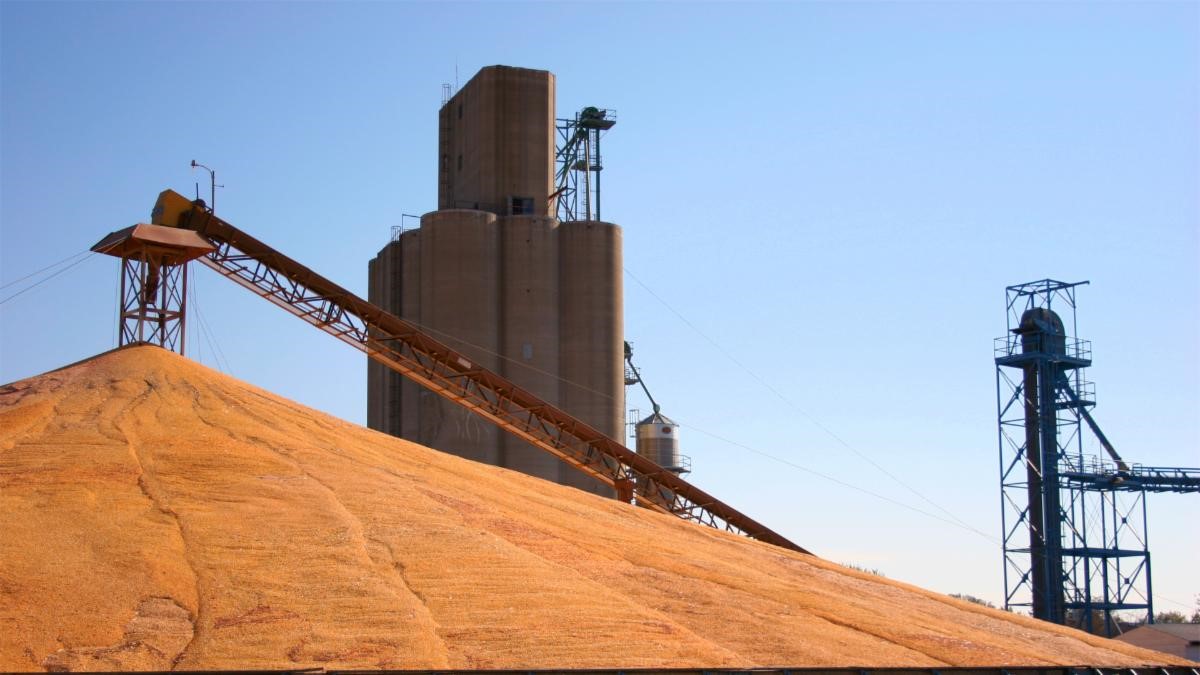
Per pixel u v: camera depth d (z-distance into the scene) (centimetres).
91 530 4934
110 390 6988
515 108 14025
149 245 7788
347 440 6969
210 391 7212
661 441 14050
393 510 5594
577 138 15112
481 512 5928
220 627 4212
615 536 6247
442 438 12594
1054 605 11294
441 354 10100
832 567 6925
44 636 4059
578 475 12794
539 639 4388
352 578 4703
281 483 5762
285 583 4609
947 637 5506
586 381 13262
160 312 7850
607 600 4950
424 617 4444
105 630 4134
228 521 5172
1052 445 11575
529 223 13288
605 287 13512
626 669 3809
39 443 6066
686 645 4572
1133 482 11469
